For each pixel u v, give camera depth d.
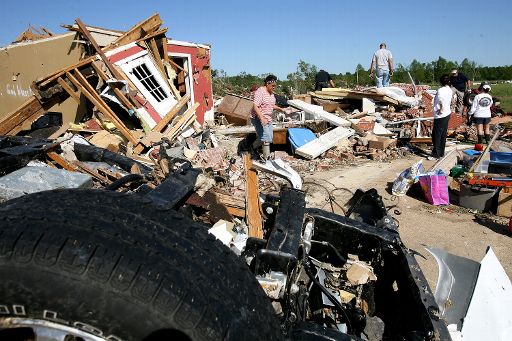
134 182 2.60
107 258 0.99
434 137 9.44
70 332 0.98
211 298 1.06
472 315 2.01
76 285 0.96
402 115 12.18
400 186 6.54
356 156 9.57
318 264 2.39
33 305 0.97
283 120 11.57
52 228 1.03
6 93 10.04
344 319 2.01
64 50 10.32
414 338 1.58
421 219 5.58
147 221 1.21
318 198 6.19
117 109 9.44
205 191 2.89
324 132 10.67
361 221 2.62
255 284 1.26
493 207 5.81
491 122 13.02
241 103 12.59
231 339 1.03
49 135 7.11
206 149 8.32
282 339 1.22
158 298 0.98
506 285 2.25
